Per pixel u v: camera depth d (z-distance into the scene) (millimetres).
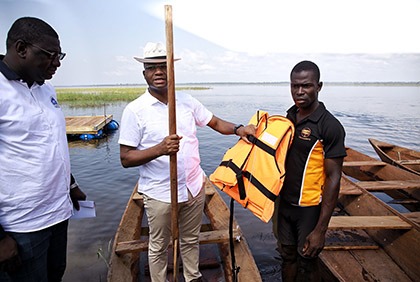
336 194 1917
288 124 2051
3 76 1394
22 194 1513
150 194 1946
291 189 2113
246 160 2125
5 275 1570
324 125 1912
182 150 1935
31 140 1491
